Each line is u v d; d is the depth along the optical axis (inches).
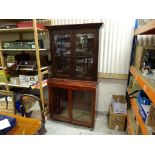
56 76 91.0
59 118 94.3
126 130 83.4
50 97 91.7
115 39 90.6
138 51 75.4
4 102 91.6
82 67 84.6
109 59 95.2
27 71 99.0
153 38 83.3
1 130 44.4
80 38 79.7
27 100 87.4
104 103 106.1
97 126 92.0
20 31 97.0
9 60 95.7
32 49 85.5
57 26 79.4
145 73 56.9
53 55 87.1
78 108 96.5
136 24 82.1
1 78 100.4
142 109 52.4
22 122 52.9
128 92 84.8
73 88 82.7
